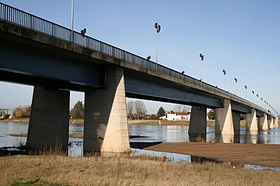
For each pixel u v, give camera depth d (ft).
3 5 72.08
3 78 93.30
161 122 545.44
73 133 206.39
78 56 94.99
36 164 65.62
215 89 229.04
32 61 84.28
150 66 135.03
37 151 103.60
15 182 50.57
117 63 108.47
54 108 112.88
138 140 169.99
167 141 167.53
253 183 55.57
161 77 139.95
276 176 65.05
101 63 107.14
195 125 252.42
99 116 111.34
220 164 84.74
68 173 58.90
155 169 65.92
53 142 110.83
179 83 163.43
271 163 92.68
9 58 77.92
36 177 54.75
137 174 59.77
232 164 87.51
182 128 378.73
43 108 114.52
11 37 73.46
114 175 58.29
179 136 215.10
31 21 79.25
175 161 91.50
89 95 114.21
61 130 110.93
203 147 132.05
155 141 164.25
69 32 91.66
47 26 84.02
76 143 138.41
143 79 139.74
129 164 70.44
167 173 62.34
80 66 101.45
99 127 110.83
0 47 75.66
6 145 121.90
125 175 58.49
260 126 510.58
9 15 73.56
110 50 108.88
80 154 100.48
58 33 87.76
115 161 74.64
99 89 112.68
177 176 59.82
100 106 111.65
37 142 112.68
